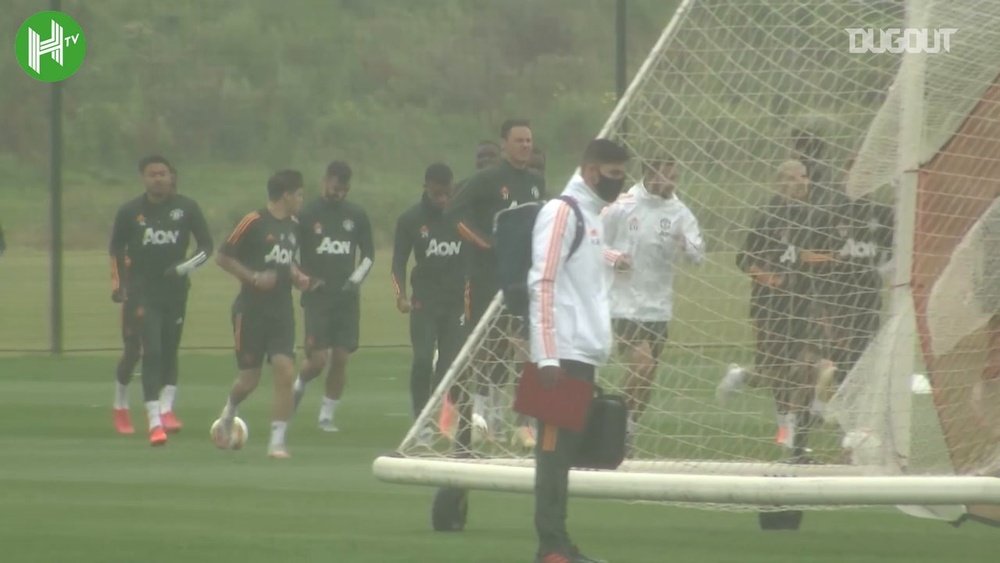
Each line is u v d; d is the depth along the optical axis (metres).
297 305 105.88
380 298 105.31
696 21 37.66
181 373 77.88
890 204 37.19
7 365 79.50
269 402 66.38
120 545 33.28
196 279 112.81
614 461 30.14
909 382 34.09
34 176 110.44
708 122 38.31
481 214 43.28
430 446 35.56
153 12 104.94
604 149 29.80
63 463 47.34
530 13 102.06
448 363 45.25
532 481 32.69
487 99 103.38
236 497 40.56
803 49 37.53
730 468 36.03
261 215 48.41
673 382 39.81
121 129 106.50
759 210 38.91
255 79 106.69
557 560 29.83
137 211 53.81
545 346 29.23
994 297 34.38
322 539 34.28
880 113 36.78
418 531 35.59
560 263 29.56
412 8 106.69
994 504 31.53
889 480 31.45
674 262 41.31
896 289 34.28
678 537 35.44
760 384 38.25
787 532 36.22
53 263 83.06
